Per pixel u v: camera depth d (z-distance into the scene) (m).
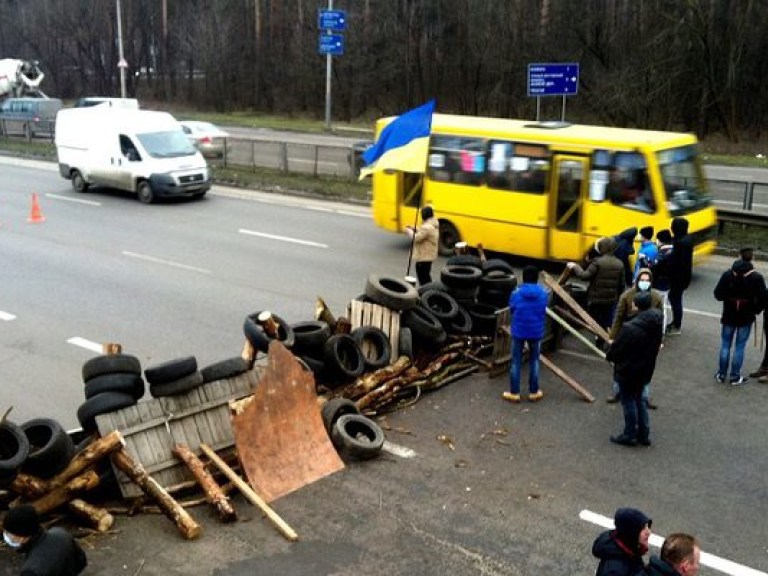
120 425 7.89
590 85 47.38
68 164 26.36
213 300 14.29
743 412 9.80
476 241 17.06
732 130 42.72
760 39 42.34
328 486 8.04
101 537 7.13
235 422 7.89
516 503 7.73
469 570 6.71
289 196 25.83
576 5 47.59
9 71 44.12
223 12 66.69
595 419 9.61
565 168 15.56
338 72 60.56
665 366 11.29
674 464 8.51
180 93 72.94
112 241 19.14
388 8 58.47
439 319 11.34
